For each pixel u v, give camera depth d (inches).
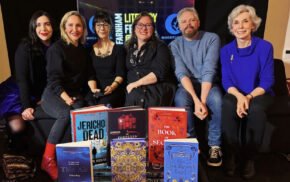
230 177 73.9
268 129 78.2
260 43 75.4
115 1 88.7
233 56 77.0
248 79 76.4
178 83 86.3
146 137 61.8
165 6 89.7
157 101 77.7
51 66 76.1
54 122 78.8
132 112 59.6
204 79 79.0
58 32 85.6
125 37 92.4
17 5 92.4
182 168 55.2
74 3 94.0
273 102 73.9
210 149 78.3
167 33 92.7
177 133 59.7
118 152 56.2
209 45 81.7
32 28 78.9
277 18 97.0
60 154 54.9
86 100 79.1
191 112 78.2
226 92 78.5
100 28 82.4
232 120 72.8
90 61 85.1
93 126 60.7
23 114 77.5
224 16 95.7
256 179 73.1
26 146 82.0
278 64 88.4
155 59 81.9
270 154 84.9
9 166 71.6
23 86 78.0
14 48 96.5
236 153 77.5
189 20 79.7
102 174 60.7
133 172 57.4
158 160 60.9
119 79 84.2
